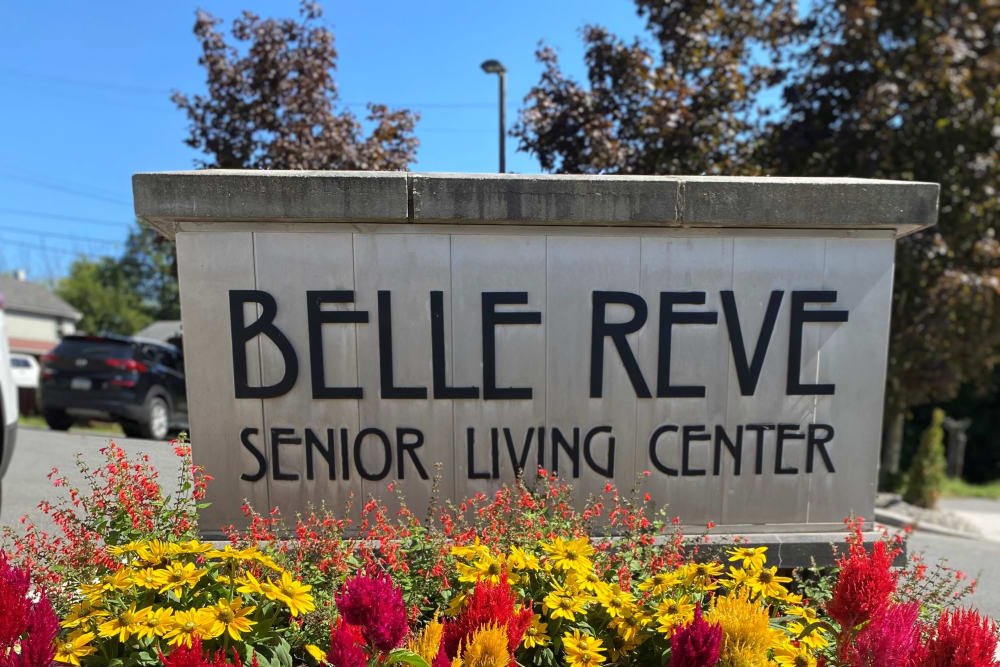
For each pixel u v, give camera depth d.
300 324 2.65
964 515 8.91
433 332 2.68
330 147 6.25
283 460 2.68
